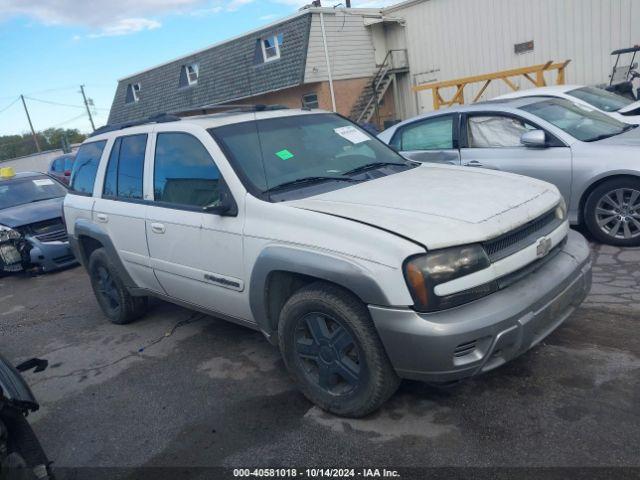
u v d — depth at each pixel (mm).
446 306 2748
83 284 7605
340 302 3016
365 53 21656
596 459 2648
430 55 20812
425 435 3014
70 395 4152
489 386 3391
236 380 3975
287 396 3635
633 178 5473
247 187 3572
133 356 4691
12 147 53062
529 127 6188
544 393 3238
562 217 3539
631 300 4355
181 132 4137
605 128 6383
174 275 4250
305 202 3367
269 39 21688
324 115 4617
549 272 3174
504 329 2787
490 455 2781
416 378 2863
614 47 16297
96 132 5520
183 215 3992
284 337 3385
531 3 17641
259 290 3438
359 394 3107
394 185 3617
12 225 8438
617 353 3566
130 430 3521
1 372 2678
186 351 4621
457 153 6629
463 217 2967
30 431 2631
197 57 24234
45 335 5656
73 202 5430
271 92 22078
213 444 3229
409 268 2723
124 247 4750
